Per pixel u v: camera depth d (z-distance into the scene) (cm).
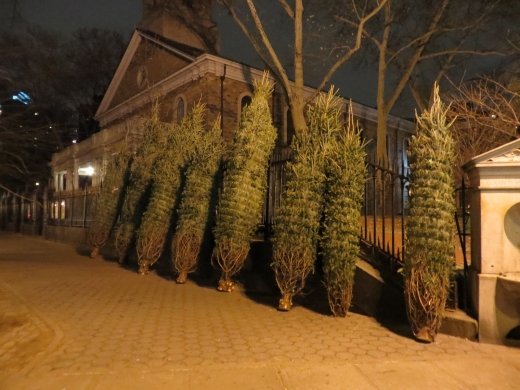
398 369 465
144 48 2462
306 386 422
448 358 498
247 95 2092
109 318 638
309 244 681
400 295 646
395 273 684
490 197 566
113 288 875
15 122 1767
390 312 650
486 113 1259
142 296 799
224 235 812
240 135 827
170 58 2278
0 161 2012
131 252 1262
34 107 2050
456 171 1138
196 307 717
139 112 2278
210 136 963
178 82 2152
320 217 693
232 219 807
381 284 663
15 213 3534
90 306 712
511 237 562
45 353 489
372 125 2489
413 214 574
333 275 658
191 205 924
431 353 512
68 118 3300
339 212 659
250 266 883
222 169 952
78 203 2114
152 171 1153
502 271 556
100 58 3281
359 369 462
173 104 2180
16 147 1914
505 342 543
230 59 2061
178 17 2577
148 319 636
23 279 973
